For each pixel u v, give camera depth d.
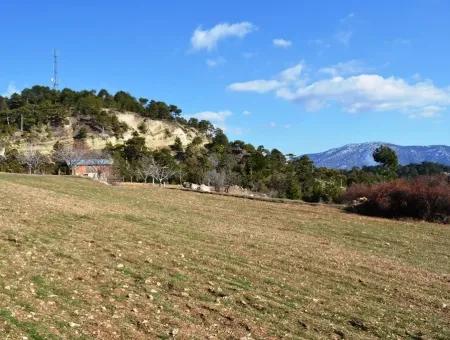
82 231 19.61
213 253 17.97
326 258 19.31
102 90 173.25
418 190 36.88
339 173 87.75
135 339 9.03
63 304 10.48
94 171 85.75
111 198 35.72
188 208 34.47
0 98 150.75
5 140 111.62
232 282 14.05
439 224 34.75
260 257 18.20
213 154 97.00
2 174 48.66
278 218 32.91
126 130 146.38
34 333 8.64
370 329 11.28
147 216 26.77
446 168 83.56
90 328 9.30
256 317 11.16
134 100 171.62
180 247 18.42
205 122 168.25
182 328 9.90
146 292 12.16
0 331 8.52
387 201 37.50
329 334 10.63
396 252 23.23
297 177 77.56
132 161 93.50
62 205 27.06
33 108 140.50
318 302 13.05
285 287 14.24
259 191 71.25
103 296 11.43
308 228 29.11
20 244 15.86
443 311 13.45
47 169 85.38
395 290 15.26
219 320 10.71
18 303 10.11
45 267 13.31
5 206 23.91
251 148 116.19
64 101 154.25
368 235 27.88
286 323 11.02
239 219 30.86
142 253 16.56
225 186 69.25
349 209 39.84
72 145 121.94
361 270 17.73
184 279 13.79
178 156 116.56
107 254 15.91
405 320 12.24
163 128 154.38
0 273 12.11
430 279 17.34
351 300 13.62
